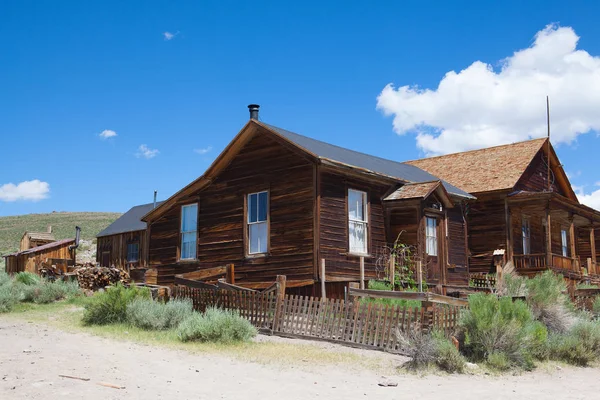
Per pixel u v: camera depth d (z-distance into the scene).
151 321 16.06
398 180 22.34
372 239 21.39
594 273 32.19
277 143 21.06
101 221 107.94
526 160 31.77
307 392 9.48
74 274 27.22
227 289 17.08
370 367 11.91
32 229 96.19
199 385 9.51
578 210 31.30
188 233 24.33
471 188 30.28
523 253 30.67
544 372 12.63
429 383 10.71
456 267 24.92
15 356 10.71
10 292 21.64
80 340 13.76
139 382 9.33
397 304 14.29
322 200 19.73
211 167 22.64
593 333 14.68
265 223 21.06
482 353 13.00
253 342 14.37
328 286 19.58
